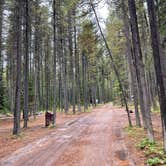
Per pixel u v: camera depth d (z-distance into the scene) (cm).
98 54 2514
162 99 937
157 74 945
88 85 6450
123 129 1823
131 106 4953
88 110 4766
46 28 3234
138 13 2280
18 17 1886
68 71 5353
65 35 3597
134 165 839
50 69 5259
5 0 2366
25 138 1614
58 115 3697
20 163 954
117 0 1844
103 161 919
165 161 826
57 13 2505
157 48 950
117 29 2206
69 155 1050
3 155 1122
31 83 3931
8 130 2202
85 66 5078
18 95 1797
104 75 7150
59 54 3903
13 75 3953
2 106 3956
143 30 2645
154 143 1133
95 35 2159
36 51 3484
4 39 3256
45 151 1159
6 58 4322
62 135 1678
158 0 1647
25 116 2228
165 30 1583
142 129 1703
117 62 3738
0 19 2794
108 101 10244
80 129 1972
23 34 2633
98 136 1545
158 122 2139
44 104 5741
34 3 2434
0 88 3912
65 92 3950
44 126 2327
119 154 1016
